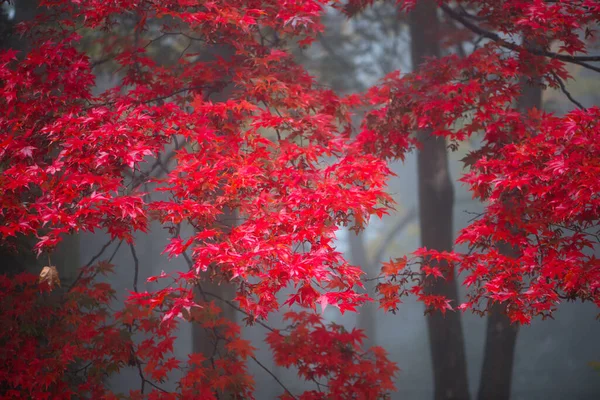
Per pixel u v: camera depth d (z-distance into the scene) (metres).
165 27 5.35
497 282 4.48
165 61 10.52
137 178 5.02
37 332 5.32
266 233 4.25
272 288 4.09
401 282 4.96
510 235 4.65
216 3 4.90
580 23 5.30
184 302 4.06
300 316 5.62
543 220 4.61
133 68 5.62
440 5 6.30
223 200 4.32
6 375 5.00
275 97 5.16
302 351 5.24
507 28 5.64
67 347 5.09
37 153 4.52
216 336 5.66
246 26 4.79
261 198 4.30
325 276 3.93
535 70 5.38
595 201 4.20
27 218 4.14
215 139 4.50
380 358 5.52
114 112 4.45
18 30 5.40
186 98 5.64
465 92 5.18
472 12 10.16
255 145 4.70
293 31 5.62
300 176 4.52
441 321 9.20
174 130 4.46
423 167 9.55
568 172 4.32
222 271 4.29
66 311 5.43
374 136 5.79
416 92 5.55
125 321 5.27
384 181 4.63
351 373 5.21
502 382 8.56
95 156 4.18
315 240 4.23
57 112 4.64
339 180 4.54
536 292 4.33
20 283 5.47
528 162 4.64
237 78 5.23
